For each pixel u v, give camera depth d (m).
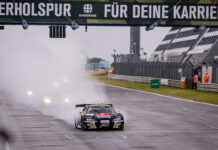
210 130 32.53
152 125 35.38
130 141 26.75
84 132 30.86
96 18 53.81
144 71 115.69
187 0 55.03
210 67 80.12
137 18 54.28
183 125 35.53
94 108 33.06
